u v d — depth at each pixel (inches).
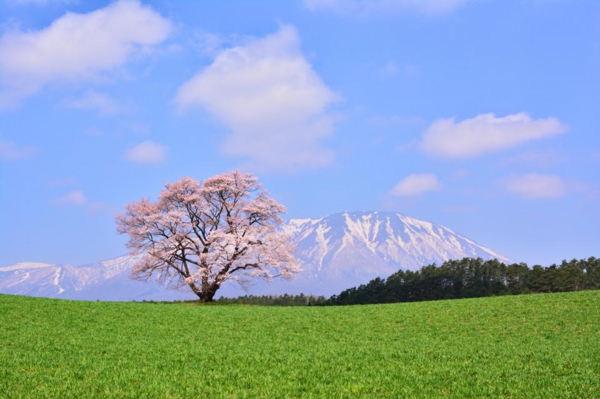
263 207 2709.2
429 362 936.3
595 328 1309.1
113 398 669.9
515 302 1795.0
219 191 2701.8
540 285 4731.8
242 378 802.2
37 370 834.8
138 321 1533.0
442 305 1867.6
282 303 5290.4
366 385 753.0
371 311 1818.4
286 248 2687.0
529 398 666.2
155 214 2600.9
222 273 2578.7
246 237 2568.9
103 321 1508.4
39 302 1819.6
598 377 773.3
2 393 676.7
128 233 2659.9
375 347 1135.0
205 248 2632.9
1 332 1264.8
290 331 1408.7
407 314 1695.4
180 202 2709.2
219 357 991.0
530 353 1009.5
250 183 2797.7
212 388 731.4
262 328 1459.2
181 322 1540.4
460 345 1157.7
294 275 2714.1
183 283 2642.7
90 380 766.5
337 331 1418.6
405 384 759.7
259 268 2615.7
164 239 2605.8
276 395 698.2
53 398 657.6
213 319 1619.1
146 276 2664.9
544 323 1409.9
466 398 679.7
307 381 783.1
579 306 1616.6
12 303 1743.4
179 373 839.1
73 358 946.7
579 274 4714.6
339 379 793.6
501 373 821.9
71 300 2017.7
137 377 795.4
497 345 1140.5
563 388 711.1
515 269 4985.2
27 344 1099.9
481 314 1604.3
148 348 1086.4
